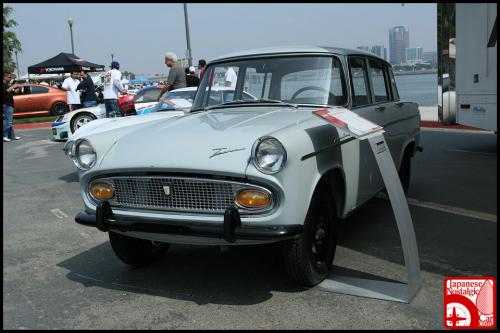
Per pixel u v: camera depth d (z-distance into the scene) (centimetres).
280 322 323
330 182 378
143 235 355
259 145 314
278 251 454
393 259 427
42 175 899
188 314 340
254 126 359
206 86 482
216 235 321
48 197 720
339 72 437
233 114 415
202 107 471
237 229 320
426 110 1722
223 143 335
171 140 355
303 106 421
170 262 440
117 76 1156
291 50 454
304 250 342
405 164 619
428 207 587
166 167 334
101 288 391
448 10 985
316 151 342
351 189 407
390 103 531
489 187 679
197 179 330
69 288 393
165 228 337
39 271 432
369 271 400
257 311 339
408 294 344
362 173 429
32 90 2208
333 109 377
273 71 449
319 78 432
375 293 356
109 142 381
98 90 1625
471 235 484
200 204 335
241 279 394
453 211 568
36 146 1343
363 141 429
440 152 980
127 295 376
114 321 335
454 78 987
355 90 450
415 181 730
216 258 445
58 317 344
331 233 379
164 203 347
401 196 359
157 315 341
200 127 374
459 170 801
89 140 377
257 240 317
